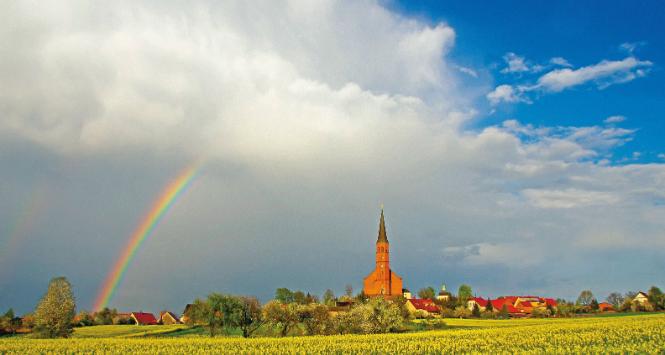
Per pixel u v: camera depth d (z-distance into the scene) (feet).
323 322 330.54
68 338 294.46
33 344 239.30
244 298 333.42
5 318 394.52
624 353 192.03
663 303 621.72
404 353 203.10
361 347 219.20
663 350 195.31
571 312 615.98
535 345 221.66
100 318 567.59
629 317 423.64
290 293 608.19
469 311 620.90
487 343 230.48
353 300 613.11
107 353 202.28
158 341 255.09
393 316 329.93
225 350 212.84
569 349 202.08
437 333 285.02
